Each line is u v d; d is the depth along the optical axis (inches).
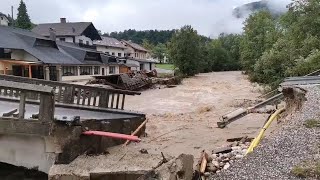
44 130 339.6
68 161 352.8
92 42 3034.0
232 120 681.6
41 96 339.0
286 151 325.4
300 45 1163.9
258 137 425.4
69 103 503.8
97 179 325.4
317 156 303.3
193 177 346.0
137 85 1664.6
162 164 333.1
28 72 1680.6
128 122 488.7
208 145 563.8
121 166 337.4
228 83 2091.5
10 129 340.2
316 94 592.4
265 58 1178.6
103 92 510.9
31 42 1795.0
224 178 280.5
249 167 297.1
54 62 1708.9
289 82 764.0
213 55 3919.8
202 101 1263.5
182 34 2915.8
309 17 1171.3
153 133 675.4
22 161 361.7
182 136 642.2
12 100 459.2
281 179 263.6
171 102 1242.6
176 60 2918.3
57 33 2768.2
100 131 400.5
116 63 2647.6
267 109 754.2
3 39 1654.8
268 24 2191.2
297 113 490.9
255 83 1776.6
